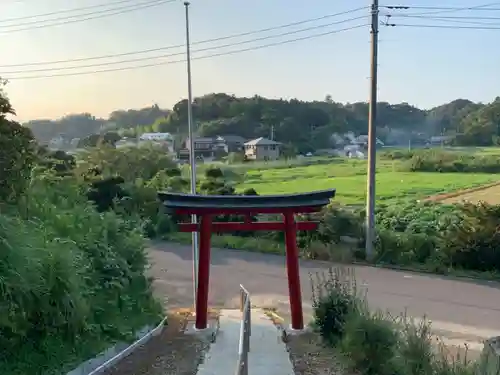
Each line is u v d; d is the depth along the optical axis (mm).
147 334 9977
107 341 8625
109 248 10320
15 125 10578
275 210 10734
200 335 10219
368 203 18516
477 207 17641
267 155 63562
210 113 86500
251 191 30172
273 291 15172
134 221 14648
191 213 10664
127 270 10453
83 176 27031
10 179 10203
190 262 19547
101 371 7805
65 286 7703
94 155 38219
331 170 48688
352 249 19062
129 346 9047
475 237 16984
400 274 16688
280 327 10758
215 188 30922
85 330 8141
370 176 18391
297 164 55062
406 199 29922
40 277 7352
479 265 16906
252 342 9609
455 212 20719
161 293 15078
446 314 12398
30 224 9117
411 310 12742
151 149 42438
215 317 11781
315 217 20234
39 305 7270
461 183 35750
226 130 77188
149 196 27297
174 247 22672
